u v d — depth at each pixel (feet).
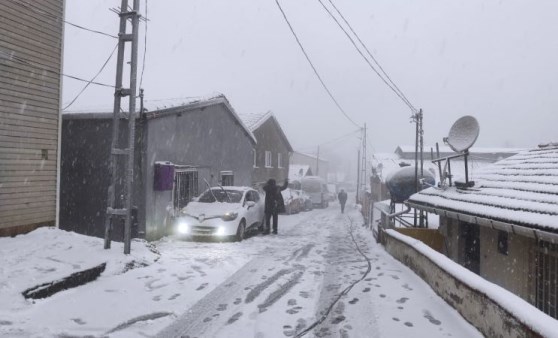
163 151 40.22
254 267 28.37
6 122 26.32
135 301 19.99
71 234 28.94
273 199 48.03
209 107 50.14
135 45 26.96
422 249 25.93
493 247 27.58
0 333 15.37
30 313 17.52
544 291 21.61
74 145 39.58
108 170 38.34
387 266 29.73
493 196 26.76
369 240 45.52
